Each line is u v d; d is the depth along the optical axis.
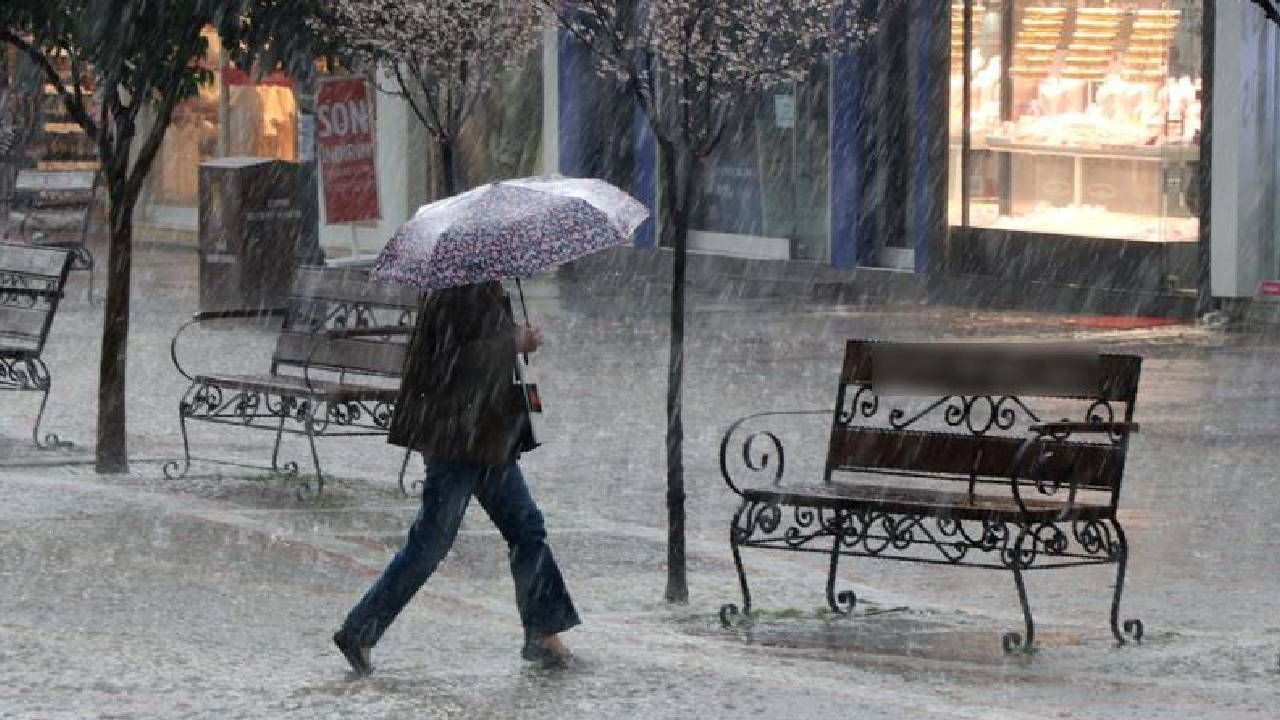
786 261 68.12
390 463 34.50
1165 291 57.19
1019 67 61.25
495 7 42.50
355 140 56.84
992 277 62.12
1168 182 56.88
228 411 39.81
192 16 31.02
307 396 30.36
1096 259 59.09
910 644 21.25
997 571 26.39
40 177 66.38
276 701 17.62
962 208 63.19
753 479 33.19
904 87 65.31
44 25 31.06
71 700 17.44
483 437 19.05
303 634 20.64
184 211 87.69
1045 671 19.77
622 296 63.75
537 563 19.31
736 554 22.69
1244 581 25.70
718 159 70.44
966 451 22.77
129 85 32.41
